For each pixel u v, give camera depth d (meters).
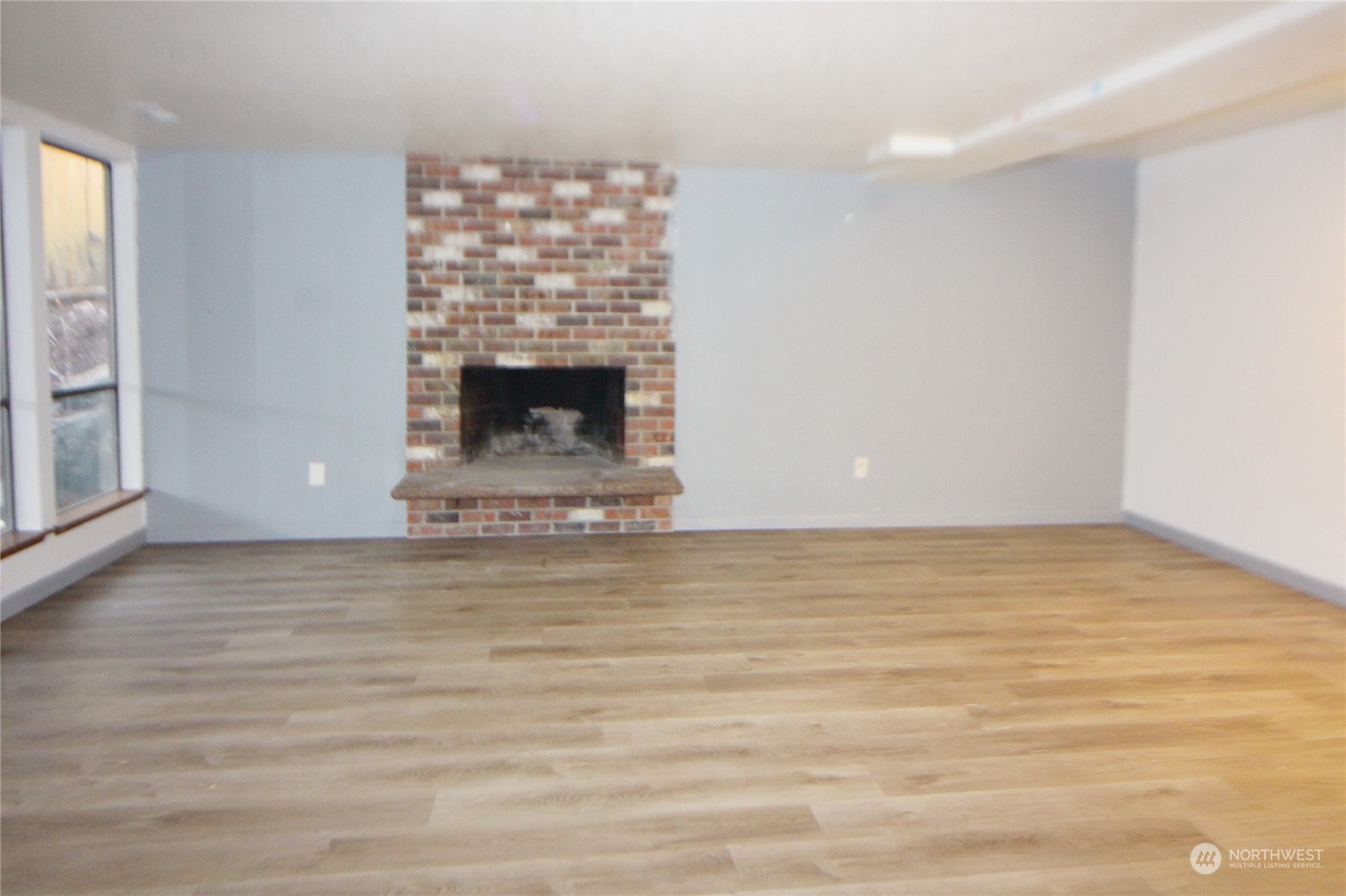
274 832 2.29
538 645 3.59
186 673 3.28
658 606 4.08
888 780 2.58
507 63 3.16
